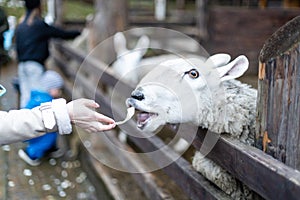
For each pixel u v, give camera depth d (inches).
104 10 212.5
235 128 83.9
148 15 448.8
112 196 133.0
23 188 147.3
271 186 61.8
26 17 193.2
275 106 68.2
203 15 272.8
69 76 250.2
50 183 152.5
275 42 67.1
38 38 190.2
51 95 171.5
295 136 65.0
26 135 68.6
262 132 72.1
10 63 276.5
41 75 185.5
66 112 69.0
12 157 172.2
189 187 97.0
